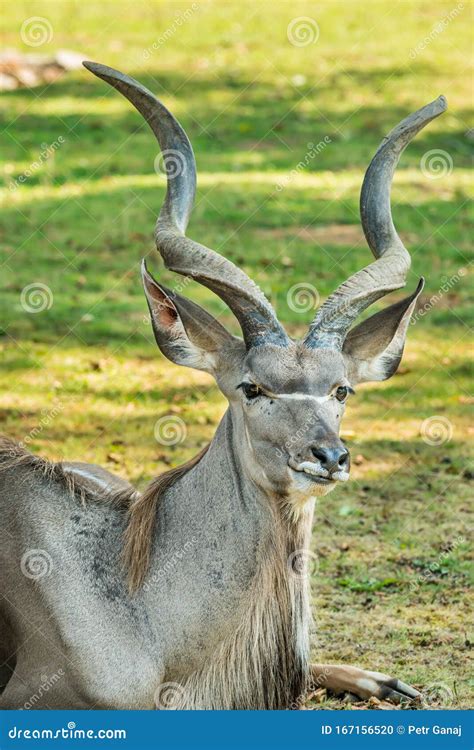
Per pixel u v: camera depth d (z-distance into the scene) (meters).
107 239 18.89
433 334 15.67
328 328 6.96
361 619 9.23
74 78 28.34
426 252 18.64
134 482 11.41
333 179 22.19
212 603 6.98
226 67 29.33
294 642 7.06
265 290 16.70
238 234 19.06
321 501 11.30
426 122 7.73
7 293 16.56
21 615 7.19
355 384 7.35
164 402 13.51
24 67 28.28
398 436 12.80
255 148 24.05
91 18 33.06
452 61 29.84
